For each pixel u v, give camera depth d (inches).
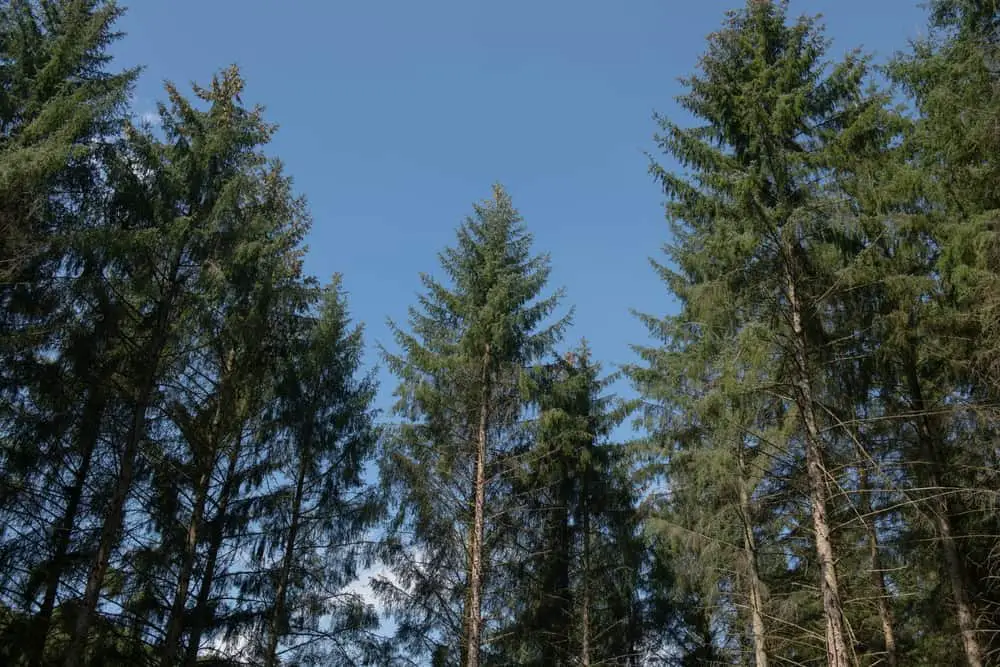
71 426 605.6
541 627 781.9
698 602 807.1
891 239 513.3
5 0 682.8
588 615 787.4
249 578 691.4
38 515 594.6
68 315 608.1
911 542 574.9
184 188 665.0
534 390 749.3
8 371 605.6
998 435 490.6
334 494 761.0
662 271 768.9
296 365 782.5
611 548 815.1
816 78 549.0
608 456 852.0
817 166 526.9
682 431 706.2
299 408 757.9
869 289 517.0
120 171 637.9
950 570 533.6
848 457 518.9
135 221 647.1
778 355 503.8
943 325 517.7
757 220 511.8
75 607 543.5
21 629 544.1
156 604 638.5
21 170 523.2
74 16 676.1
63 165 571.8
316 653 699.4
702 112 576.1
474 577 675.4
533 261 807.7
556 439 765.9
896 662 623.2
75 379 602.2
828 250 505.0
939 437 560.1
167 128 687.7
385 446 743.1
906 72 593.9
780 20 571.8
